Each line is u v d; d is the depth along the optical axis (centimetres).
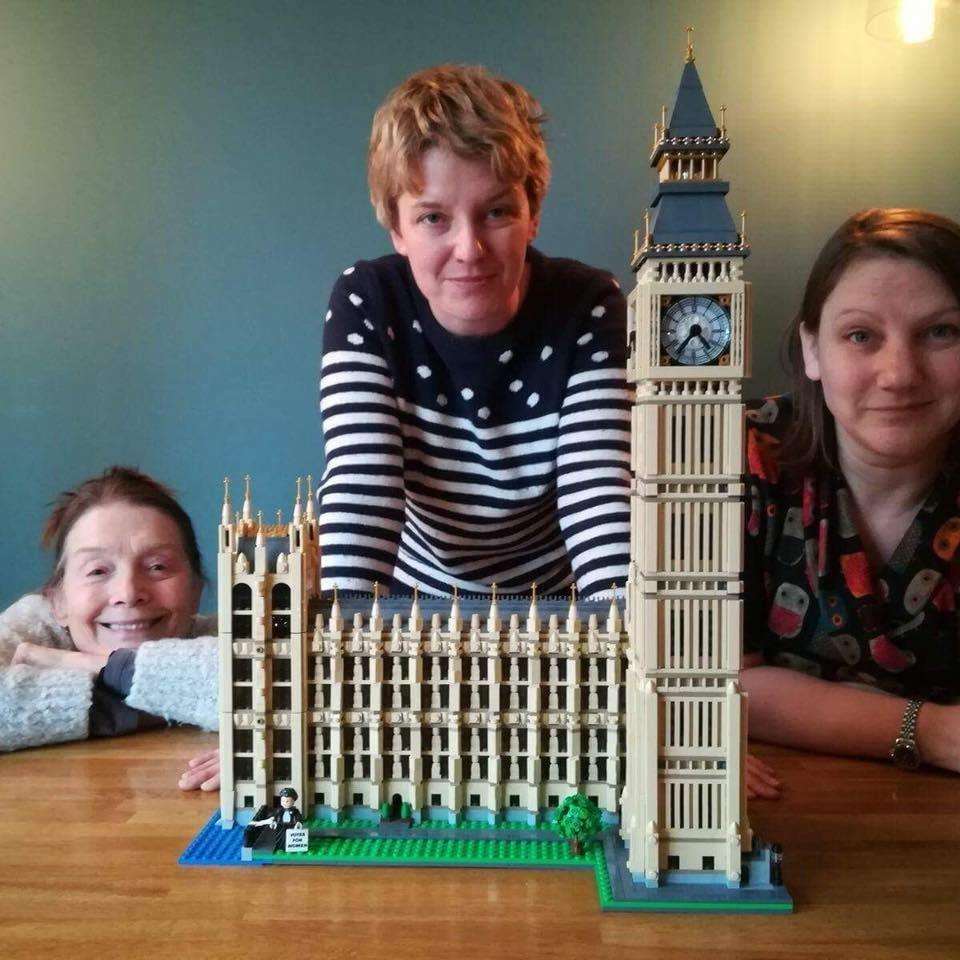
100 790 99
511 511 117
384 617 96
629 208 159
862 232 103
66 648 128
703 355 82
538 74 158
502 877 84
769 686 110
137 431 166
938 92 156
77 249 164
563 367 110
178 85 161
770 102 156
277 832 87
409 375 112
